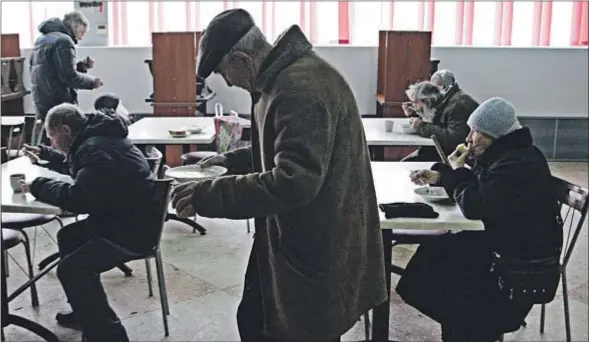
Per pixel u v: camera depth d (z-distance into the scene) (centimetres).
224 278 342
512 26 622
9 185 266
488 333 224
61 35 485
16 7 622
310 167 158
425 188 262
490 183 217
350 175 173
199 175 261
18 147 418
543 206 218
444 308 226
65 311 300
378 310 237
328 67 170
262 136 170
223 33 167
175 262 364
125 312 302
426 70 539
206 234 413
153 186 252
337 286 175
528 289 217
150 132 399
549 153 627
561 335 279
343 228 173
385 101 545
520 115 621
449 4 622
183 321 294
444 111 378
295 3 622
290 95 161
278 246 174
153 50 542
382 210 228
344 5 621
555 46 619
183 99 550
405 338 278
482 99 619
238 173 231
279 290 176
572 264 348
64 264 239
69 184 238
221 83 620
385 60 562
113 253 244
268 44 172
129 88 618
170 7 623
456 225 217
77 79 488
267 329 182
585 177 559
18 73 572
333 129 164
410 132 396
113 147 244
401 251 383
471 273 225
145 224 252
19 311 302
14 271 346
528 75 614
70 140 246
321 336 176
